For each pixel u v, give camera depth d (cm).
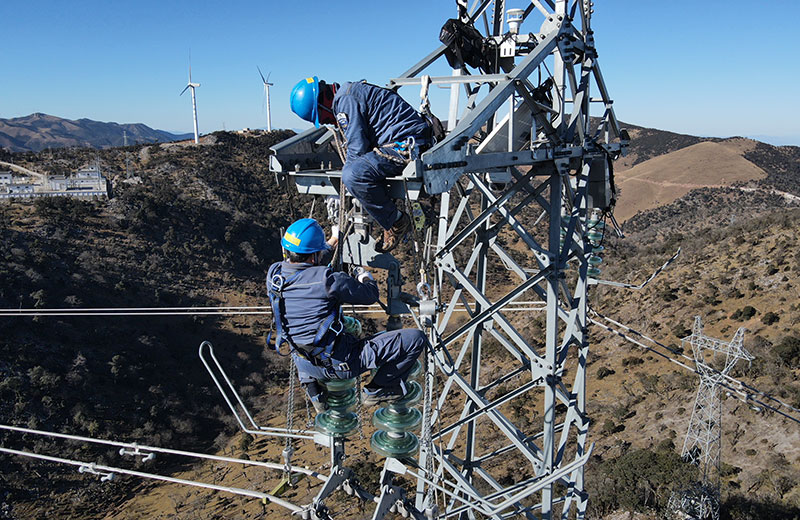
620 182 16575
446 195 608
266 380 5550
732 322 3734
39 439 4069
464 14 602
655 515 2231
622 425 3027
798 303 3588
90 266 6184
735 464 2473
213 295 6775
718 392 2512
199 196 8950
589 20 551
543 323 4625
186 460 4253
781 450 2464
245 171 10575
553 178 539
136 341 5459
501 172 552
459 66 596
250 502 3262
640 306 4503
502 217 632
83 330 5278
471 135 400
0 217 6700
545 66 552
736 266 4594
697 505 2166
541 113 495
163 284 6550
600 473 2555
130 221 7475
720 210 12688
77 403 4503
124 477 3944
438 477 633
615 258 6650
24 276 5431
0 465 3769
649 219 13512
